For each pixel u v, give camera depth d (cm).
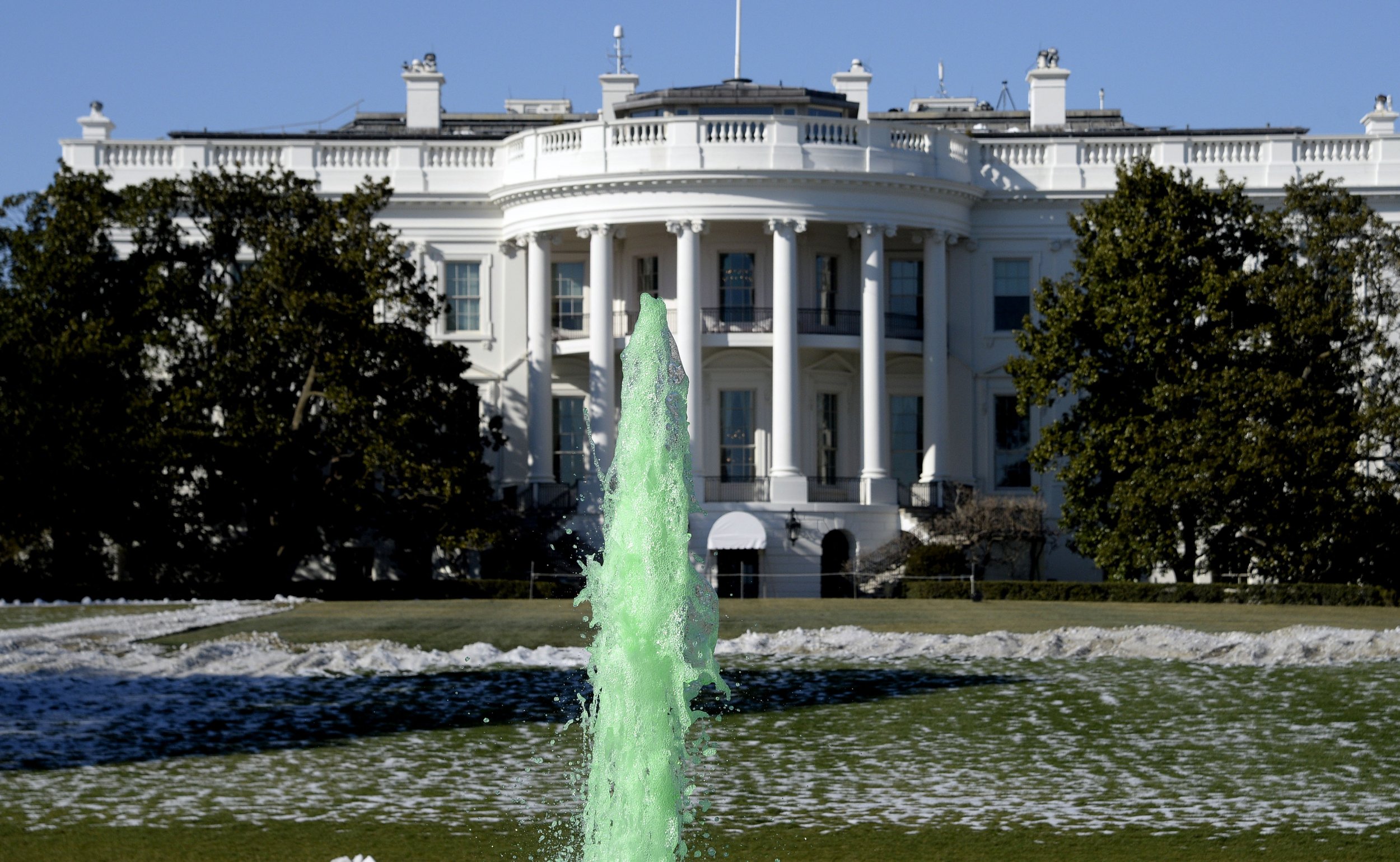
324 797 1983
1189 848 1722
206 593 5069
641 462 1359
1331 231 5238
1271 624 3738
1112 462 5012
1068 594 4894
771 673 2962
